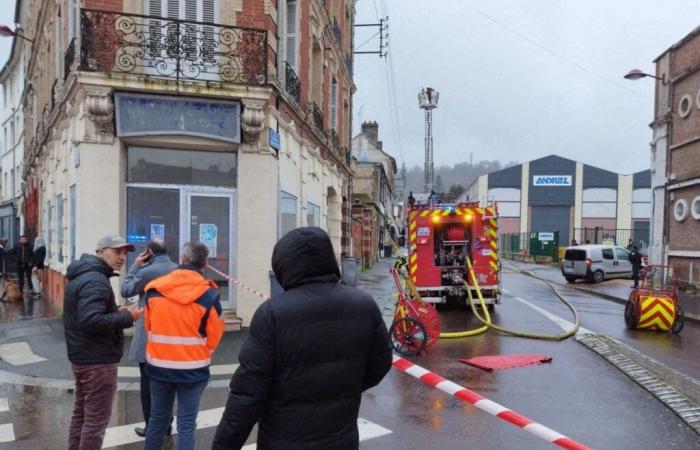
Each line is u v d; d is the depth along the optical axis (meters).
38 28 19.09
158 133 9.71
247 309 10.32
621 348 9.08
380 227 45.69
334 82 19.66
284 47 11.89
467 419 5.82
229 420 2.47
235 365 7.86
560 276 27.88
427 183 49.06
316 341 2.49
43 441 5.11
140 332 4.94
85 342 4.07
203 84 9.74
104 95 9.37
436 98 49.66
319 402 2.52
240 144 10.27
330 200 19.94
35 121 21.17
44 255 15.48
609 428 5.57
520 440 5.24
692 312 13.96
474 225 13.69
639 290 11.86
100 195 9.59
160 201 10.21
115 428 5.44
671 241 20.06
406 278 9.63
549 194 61.16
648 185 59.28
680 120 19.64
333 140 18.75
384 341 2.78
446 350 9.30
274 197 10.62
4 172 37.41
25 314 11.93
